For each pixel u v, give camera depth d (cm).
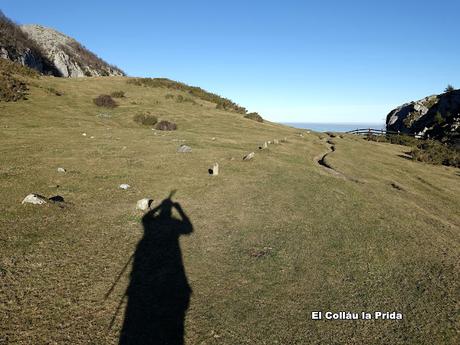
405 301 825
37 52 9338
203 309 733
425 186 2377
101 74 10975
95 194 1361
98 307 704
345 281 894
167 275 847
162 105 4803
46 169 1628
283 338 672
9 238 931
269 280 866
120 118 3822
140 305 725
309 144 3403
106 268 848
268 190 1605
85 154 2003
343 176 2173
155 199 1359
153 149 2280
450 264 1044
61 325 642
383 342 687
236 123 4362
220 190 1541
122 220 1137
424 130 6400
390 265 1004
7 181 1402
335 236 1171
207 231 1120
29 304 688
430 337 707
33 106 3572
